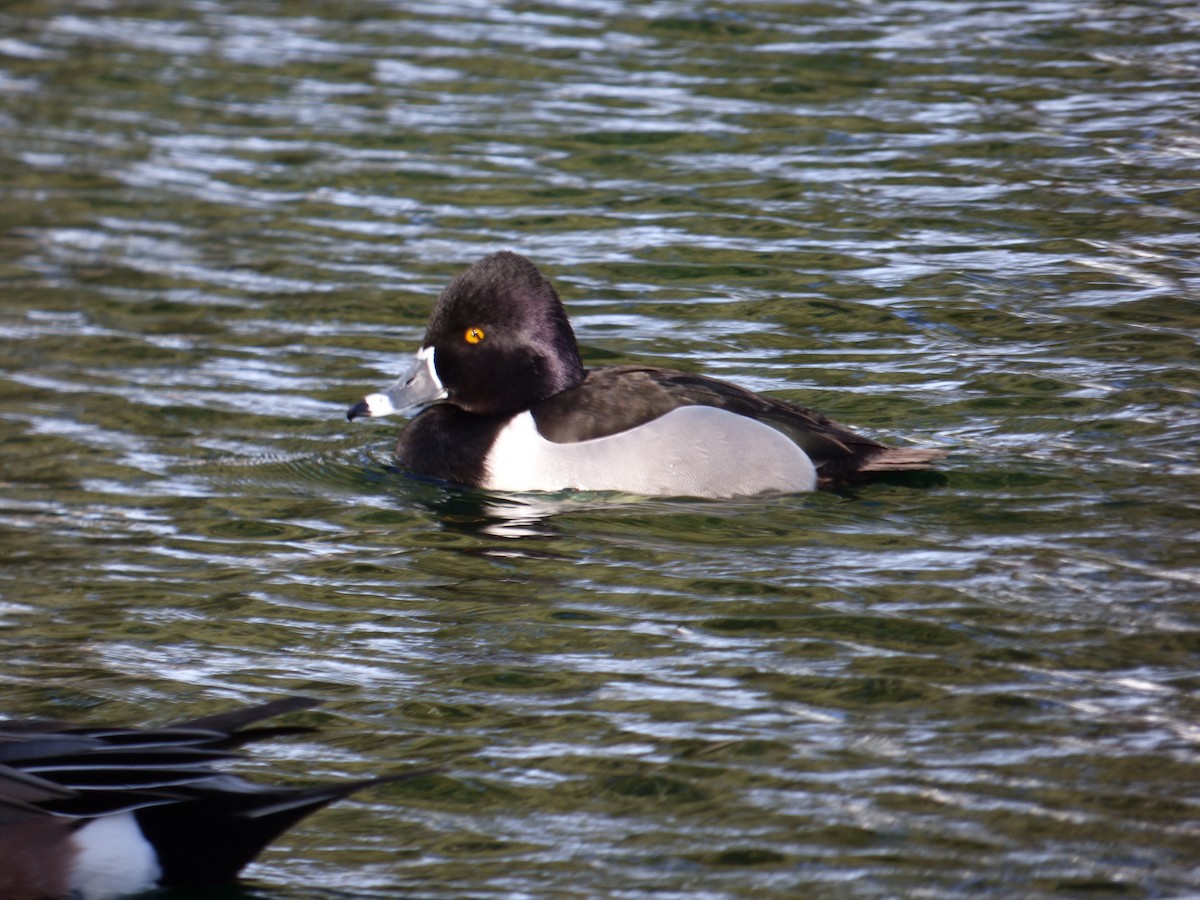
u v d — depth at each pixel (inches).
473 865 287.6
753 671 361.4
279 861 290.0
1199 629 373.4
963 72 844.0
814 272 634.8
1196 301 585.6
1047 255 636.1
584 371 508.4
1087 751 320.2
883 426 503.8
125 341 600.7
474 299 498.0
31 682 366.0
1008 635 373.7
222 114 844.0
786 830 295.1
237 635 390.3
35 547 443.2
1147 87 807.7
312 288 644.1
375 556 436.5
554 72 877.2
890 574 410.6
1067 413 506.6
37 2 1053.2
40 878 255.3
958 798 304.0
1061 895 270.8
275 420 537.0
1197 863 279.9
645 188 727.1
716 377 544.7
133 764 258.4
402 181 750.5
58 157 794.8
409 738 336.8
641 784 314.0
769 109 808.9
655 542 437.7
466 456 489.1
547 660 371.6
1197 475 462.6
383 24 979.9
